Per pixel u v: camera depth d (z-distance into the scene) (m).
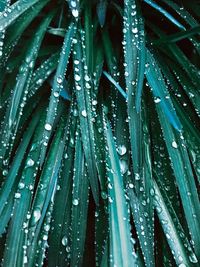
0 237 0.36
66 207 0.36
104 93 0.40
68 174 0.36
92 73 0.37
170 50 0.40
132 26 0.36
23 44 0.42
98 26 0.42
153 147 0.37
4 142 0.34
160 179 0.36
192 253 0.34
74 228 0.34
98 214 0.36
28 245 0.33
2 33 0.34
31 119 0.38
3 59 0.36
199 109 0.37
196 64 0.42
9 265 0.33
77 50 0.36
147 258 0.33
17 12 0.35
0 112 0.37
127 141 0.36
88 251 0.40
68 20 0.41
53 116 0.34
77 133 0.36
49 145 0.39
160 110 0.36
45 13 0.43
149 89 0.39
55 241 0.35
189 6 0.43
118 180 0.34
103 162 0.35
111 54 0.39
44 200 0.34
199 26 0.35
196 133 0.37
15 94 0.35
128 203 0.35
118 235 0.33
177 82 0.40
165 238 0.37
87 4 0.41
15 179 0.35
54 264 0.35
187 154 0.35
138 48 0.35
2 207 0.33
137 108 0.33
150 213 0.34
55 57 0.38
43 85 0.40
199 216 0.34
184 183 0.34
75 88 0.36
